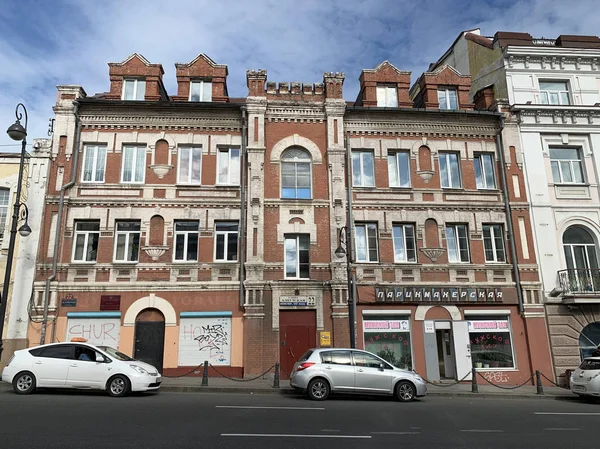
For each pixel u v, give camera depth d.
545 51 22.28
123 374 12.63
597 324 19.53
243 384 15.89
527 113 21.55
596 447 7.99
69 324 17.84
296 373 13.58
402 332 18.91
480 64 24.69
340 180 19.69
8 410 9.93
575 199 20.81
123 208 18.97
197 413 10.22
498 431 9.31
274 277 18.55
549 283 19.66
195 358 17.92
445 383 18.12
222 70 21.39
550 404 14.11
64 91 19.77
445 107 22.19
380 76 21.88
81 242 18.77
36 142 19.23
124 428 8.48
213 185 19.50
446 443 8.10
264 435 8.28
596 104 21.70
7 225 18.59
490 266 19.70
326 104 20.34
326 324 18.30
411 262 19.55
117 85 20.69
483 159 21.30
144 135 19.88
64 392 13.08
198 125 20.17
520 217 20.33
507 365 18.91
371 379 13.45
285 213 19.27
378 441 8.12
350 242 17.80
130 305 18.11
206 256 18.81
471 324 19.27
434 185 20.47
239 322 18.23
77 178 19.14
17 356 12.88
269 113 20.22
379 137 20.73
